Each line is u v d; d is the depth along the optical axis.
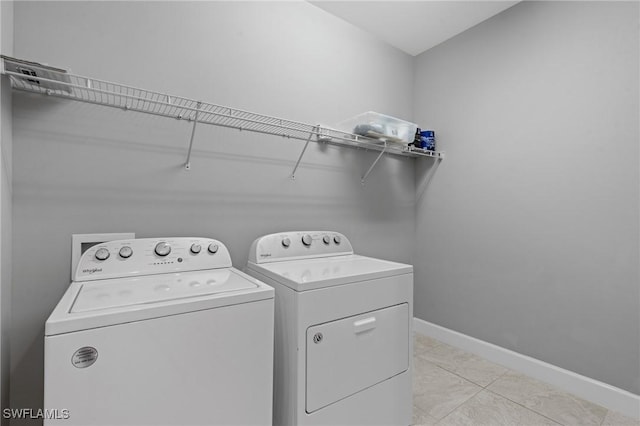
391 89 2.55
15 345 1.18
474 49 2.30
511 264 2.07
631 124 1.57
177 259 1.34
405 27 2.33
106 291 1.02
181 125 1.54
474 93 2.29
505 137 2.11
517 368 2.01
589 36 1.72
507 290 2.09
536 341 1.94
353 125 2.07
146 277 1.23
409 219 2.70
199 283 1.14
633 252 1.57
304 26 2.02
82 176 1.31
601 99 1.67
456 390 1.79
